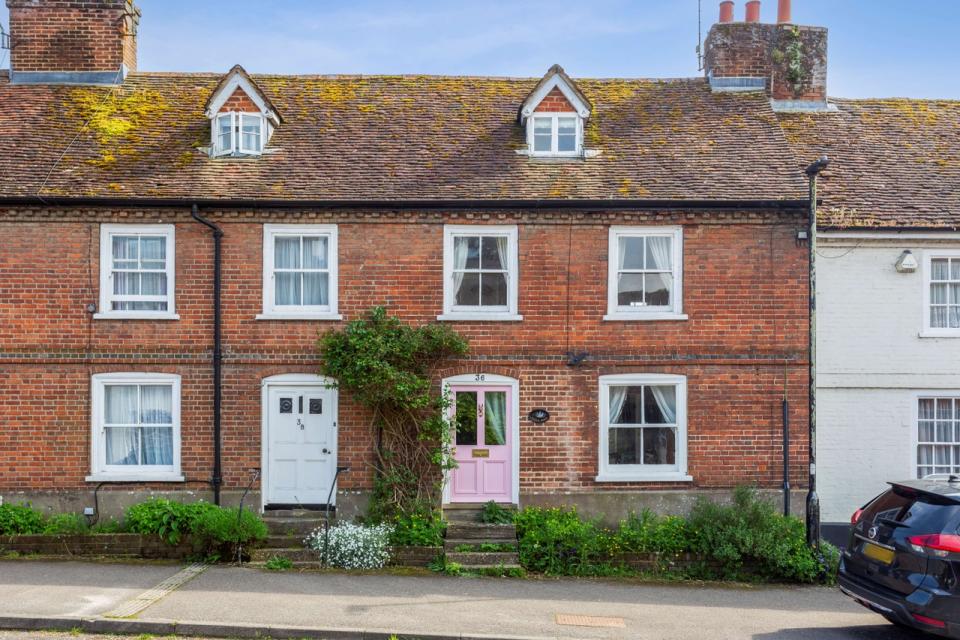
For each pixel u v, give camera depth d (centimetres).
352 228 1392
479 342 1389
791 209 1395
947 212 1457
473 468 1396
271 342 1377
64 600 983
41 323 1355
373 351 1307
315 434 1384
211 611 954
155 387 1387
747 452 1395
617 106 1659
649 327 1398
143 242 1385
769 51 1742
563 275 1399
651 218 1398
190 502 1362
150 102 1617
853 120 1730
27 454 1350
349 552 1211
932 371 1445
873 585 899
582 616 998
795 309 1402
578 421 1392
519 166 1473
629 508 1384
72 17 1652
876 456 1439
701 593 1137
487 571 1202
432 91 1689
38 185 1361
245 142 1482
